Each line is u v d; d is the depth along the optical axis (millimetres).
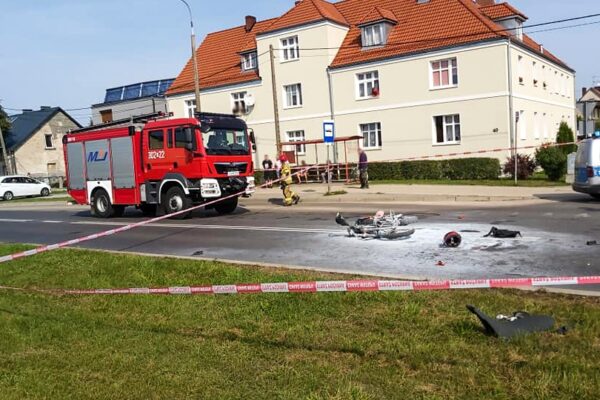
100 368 4684
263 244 11023
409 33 31734
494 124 28406
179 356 4848
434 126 30547
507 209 14953
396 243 10211
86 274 8633
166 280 7879
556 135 37375
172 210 16594
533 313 5297
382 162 30047
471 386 3900
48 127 57438
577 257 8156
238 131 16828
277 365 4516
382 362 4457
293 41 35500
